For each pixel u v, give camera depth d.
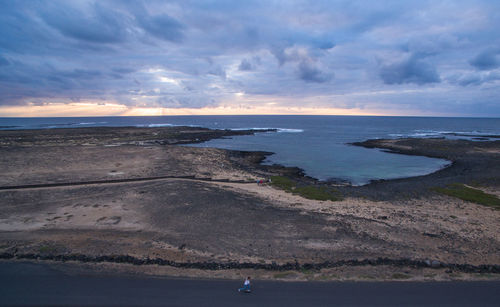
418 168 54.25
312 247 18.61
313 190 34.81
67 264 15.60
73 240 18.73
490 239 20.81
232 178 40.31
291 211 25.97
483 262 17.16
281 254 17.59
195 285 13.84
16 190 29.88
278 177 42.09
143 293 13.00
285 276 14.91
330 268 15.91
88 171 40.31
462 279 14.91
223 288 13.62
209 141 100.06
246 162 59.03
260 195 31.64
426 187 37.78
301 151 76.31
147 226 21.34
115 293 12.95
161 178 36.25
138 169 42.22
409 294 13.31
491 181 40.31
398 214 26.27
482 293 13.50
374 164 58.53
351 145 88.62
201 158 56.41
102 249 17.48
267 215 24.42
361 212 26.70
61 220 22.30
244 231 20.88
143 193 29.25
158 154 57.03
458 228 22.89
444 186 38.12
